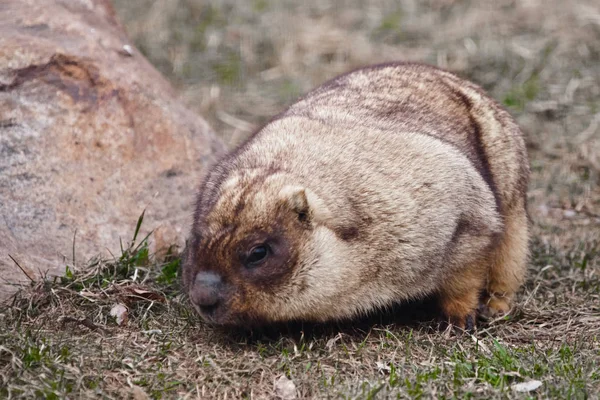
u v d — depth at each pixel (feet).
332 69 59.77
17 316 30.32
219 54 61.52
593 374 26.94
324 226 28.45
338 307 29.17
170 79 59.11
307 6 67.51
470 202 30.89
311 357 28.60
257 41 62.80
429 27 63.72
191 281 28.17
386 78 35.70
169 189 37.37
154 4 66.39
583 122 52.90
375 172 29.63
